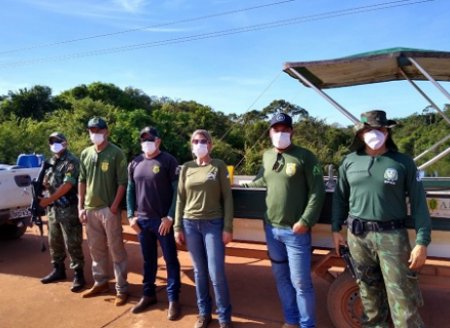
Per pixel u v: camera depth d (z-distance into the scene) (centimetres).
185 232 337
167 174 364
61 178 434
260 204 362
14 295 436
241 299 412
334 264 343
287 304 322
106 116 3394
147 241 379
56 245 466
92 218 405
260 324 355
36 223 460
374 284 283
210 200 327
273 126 304
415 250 261
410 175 268
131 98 5053
